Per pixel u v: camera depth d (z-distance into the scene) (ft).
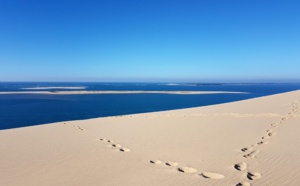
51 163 26.30
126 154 29.66
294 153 28.04
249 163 25.52
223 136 38.52
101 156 28.84
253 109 75.41
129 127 47.26
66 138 38.01
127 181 21.70
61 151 30.78
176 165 25.66
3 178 22.26
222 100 181.27
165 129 44.80
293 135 37.47
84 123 52.80
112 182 21.47
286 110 70.03
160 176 22.77
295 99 101.45
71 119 87.25
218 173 23.18
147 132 42.32
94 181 21.70
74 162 26.71
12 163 26.20
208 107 88.17
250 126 46.75
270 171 23.04
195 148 31.94
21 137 38.73
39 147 32.55
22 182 21.44
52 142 35.35
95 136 39.42
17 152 30.19
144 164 26.08
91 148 32.24
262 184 20.35
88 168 24.91
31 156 28.63
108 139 37.24
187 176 22.68
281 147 30.86
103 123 52.47
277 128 43.88
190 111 75.41
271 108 76.38
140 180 21.90
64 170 24.31
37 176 22.77
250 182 20.83
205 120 55.01
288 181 20.74
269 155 27.78
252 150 30.25
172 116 62.59
